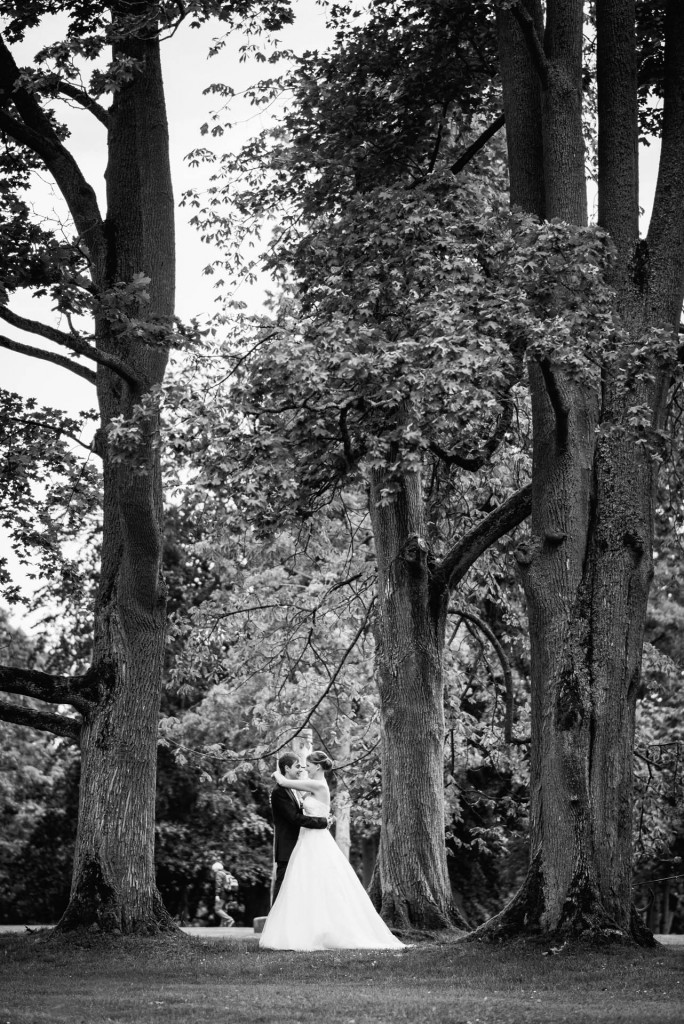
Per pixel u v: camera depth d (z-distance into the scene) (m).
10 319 14.30
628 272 15.16
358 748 26.91
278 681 26.00
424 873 17.03
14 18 16.03
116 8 15.80
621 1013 9.47
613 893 13.66
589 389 14.64
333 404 14.10
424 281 14.95
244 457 14.46
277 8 15.90
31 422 17.91
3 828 41.22
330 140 18.30
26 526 19.25
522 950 13.20
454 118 19.08
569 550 14.52
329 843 14.59
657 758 23.81
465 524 21.03
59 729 15.46
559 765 13.90
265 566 25.80
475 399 13.73
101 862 14.88
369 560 22.70
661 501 18.98
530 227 13.80
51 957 13.40
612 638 14.15
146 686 15.45
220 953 13.77
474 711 30.97
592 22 19.73
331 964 12.61
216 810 41.12
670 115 15.59
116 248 16.28
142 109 16.03
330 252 16.28
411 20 18.06
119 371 15.09
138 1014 9.47
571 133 15.50
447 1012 9.57
